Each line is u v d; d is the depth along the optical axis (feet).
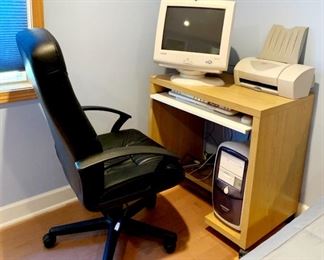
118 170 5.07
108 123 7.10
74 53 6.19
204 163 7.81
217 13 5.93
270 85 5.67
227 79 6.60
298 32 5.87
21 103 5.81
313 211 3.88
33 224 6.31
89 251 5.74
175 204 7.12
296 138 5.85
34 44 3.66
